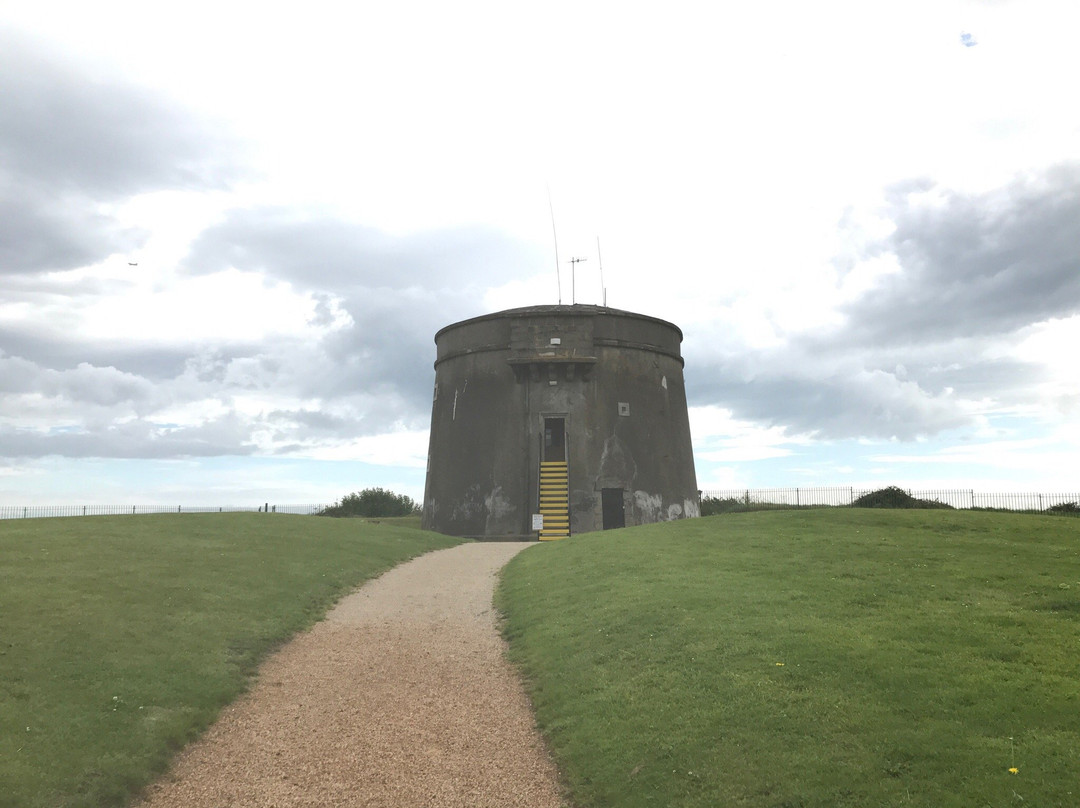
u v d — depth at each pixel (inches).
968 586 595.2
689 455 1721.2
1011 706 360.5
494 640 621.3
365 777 391.2
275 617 649.0
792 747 352.5
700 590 624.4
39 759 372.8
